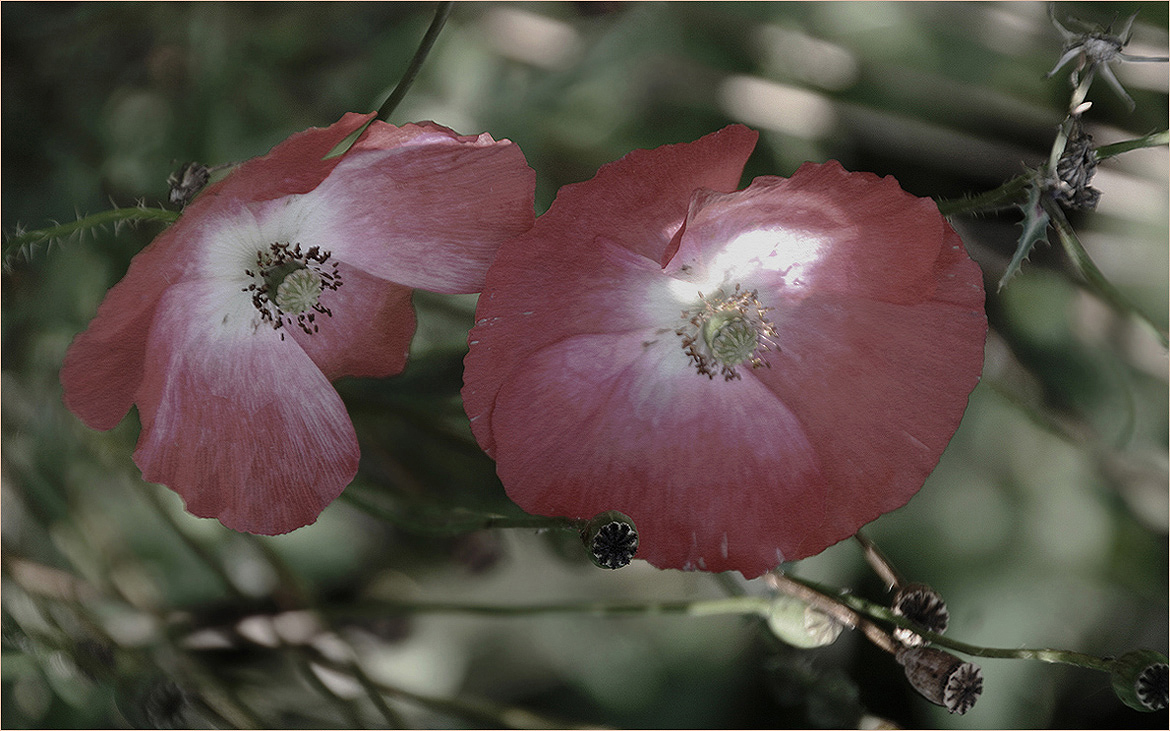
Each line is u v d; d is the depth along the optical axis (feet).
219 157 1.86
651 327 1.63
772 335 1.65
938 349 1.63
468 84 1.91
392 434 1.85
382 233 1.62
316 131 1.55
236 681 1.83
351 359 1.66
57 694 1.80
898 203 1.59
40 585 1.78
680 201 1.59
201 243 1.59
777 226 1.62
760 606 1.70
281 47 1.90
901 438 1.64
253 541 1.82
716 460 1.64
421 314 1.87
